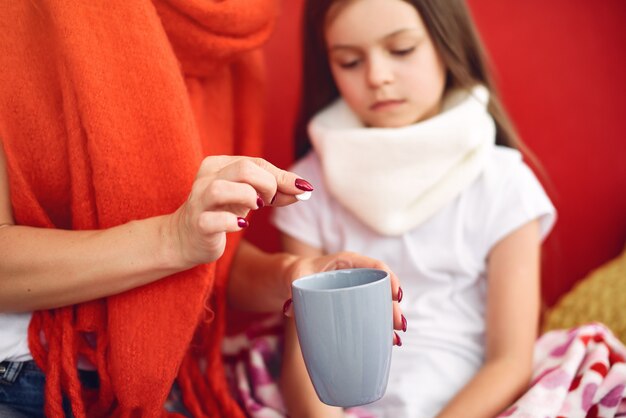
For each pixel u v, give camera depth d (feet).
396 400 3.55
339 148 3.93
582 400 3.24
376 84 3.80
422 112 3.95
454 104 4.03
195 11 3.35
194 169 3.06
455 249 3.92
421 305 3.89
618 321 4.09
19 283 2.89
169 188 3.05
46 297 2.90
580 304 4.35
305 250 4.20
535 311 3.77
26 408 3.08
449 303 3.91
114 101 2.99
